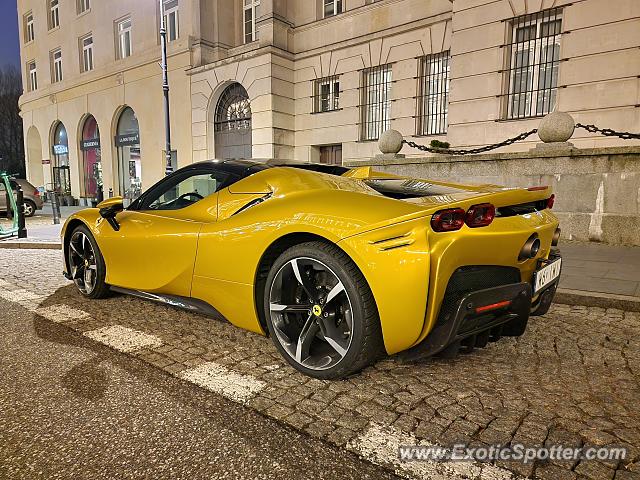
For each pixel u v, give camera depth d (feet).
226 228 9.13
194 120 53.11
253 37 52.54
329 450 5.89
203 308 10.00
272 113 45.14
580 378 8.06
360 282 7.29
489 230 7.22
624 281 14.37
